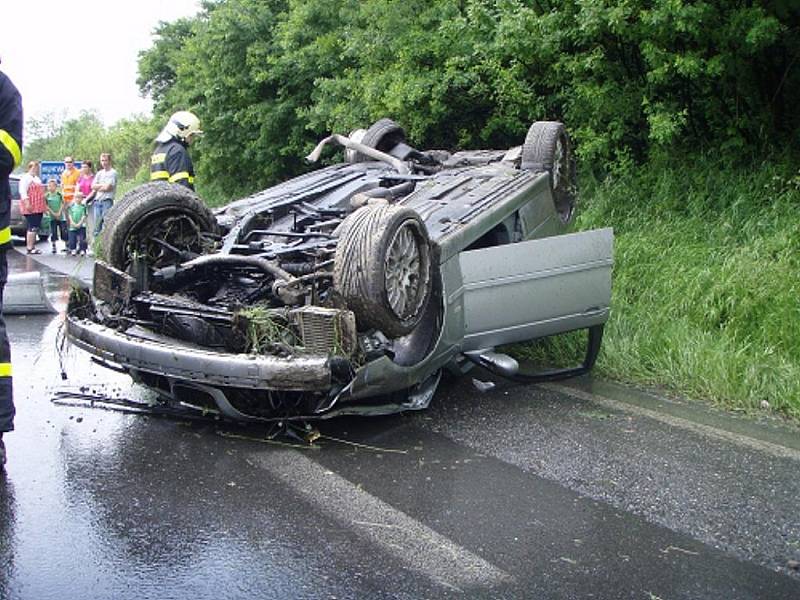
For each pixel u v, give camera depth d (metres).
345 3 12.52
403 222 4.64
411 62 10.60
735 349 6.20
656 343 6.34
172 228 5.61
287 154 13.69
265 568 3.29
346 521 3.72
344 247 4.59
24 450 4.48
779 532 3.71
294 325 4.53
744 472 4.39
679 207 8.53
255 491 4.02
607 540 3.59
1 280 4.22
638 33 8.18
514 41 8.78
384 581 3.21
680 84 8.73
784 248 7.12
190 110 14.69
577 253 5.77
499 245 5.86
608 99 9.02
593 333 6.07
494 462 4.46
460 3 10.62
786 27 8.22
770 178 8.16
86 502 3.86
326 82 11.88
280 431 4.87
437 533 3.63
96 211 13.94
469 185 6.23
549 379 5.96
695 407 5.54
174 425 4.95
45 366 6.20
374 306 4.53
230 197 15.35
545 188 6.49
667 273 7.18
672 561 3.42
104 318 5.15
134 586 3.14
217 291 5.54
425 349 5.03
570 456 4.57
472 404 5.49
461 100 10.46
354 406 4.84
